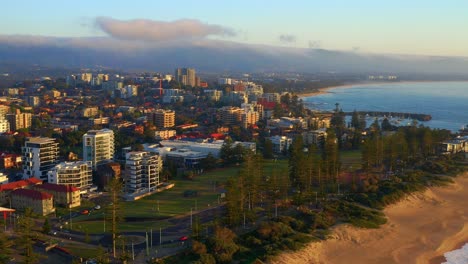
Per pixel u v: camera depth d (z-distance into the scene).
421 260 164.38
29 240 145.62
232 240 160.75
